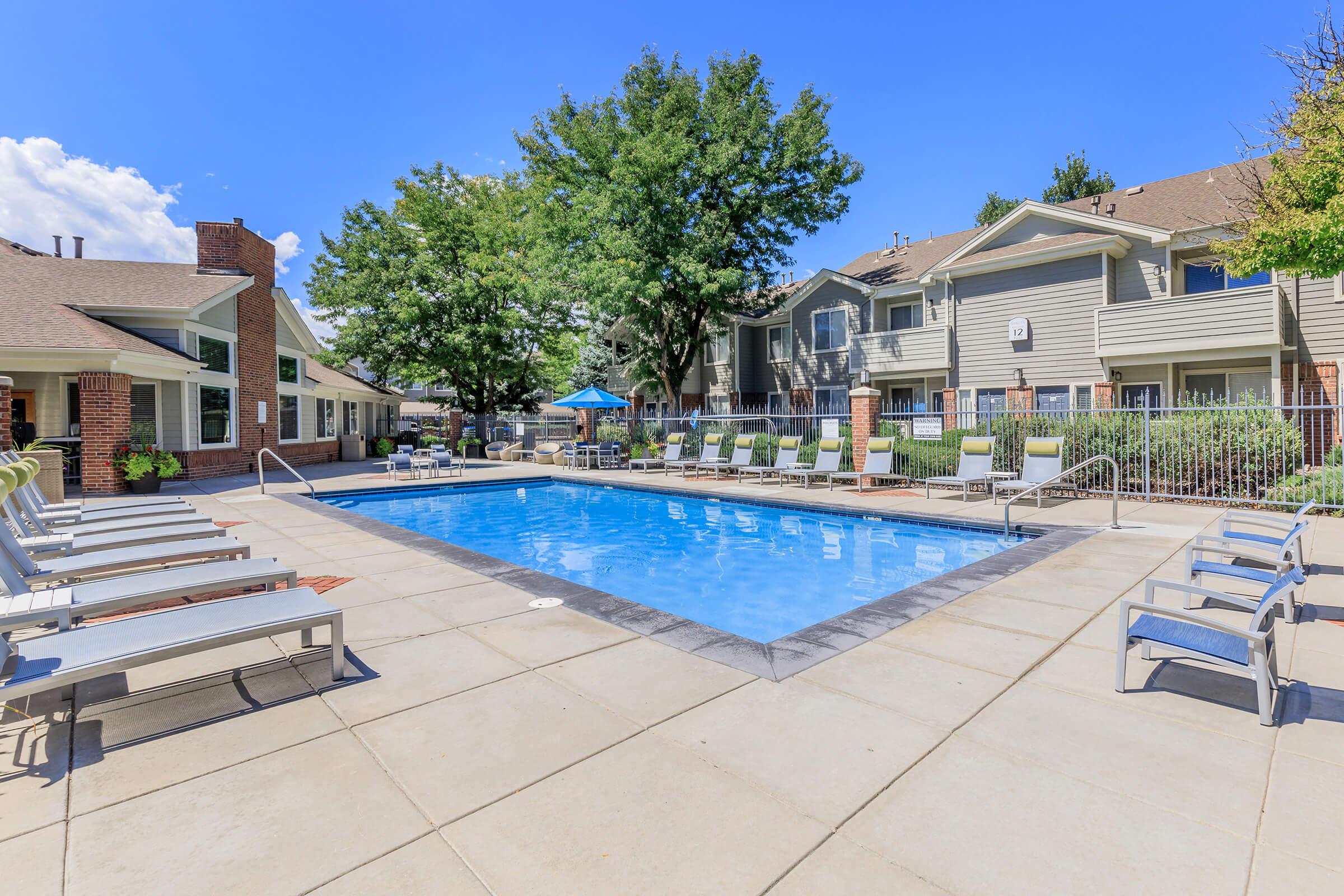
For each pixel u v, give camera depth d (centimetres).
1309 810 233
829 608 649
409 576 619
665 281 2153
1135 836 219
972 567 628
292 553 731
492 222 3019
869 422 1438
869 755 277
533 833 225
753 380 2716
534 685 357
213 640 319
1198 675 362
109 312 1598
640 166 2002
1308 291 1422
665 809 238
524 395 3738
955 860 208
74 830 227
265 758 279
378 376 3039
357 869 206
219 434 1844
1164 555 676
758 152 2136
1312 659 381
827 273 2308
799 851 213
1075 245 1662
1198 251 1611
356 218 3039
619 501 1449
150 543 596
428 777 262
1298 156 954
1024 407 1808
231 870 205
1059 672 370
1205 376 1620
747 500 1285
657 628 458
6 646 274
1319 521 863
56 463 1053
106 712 324
